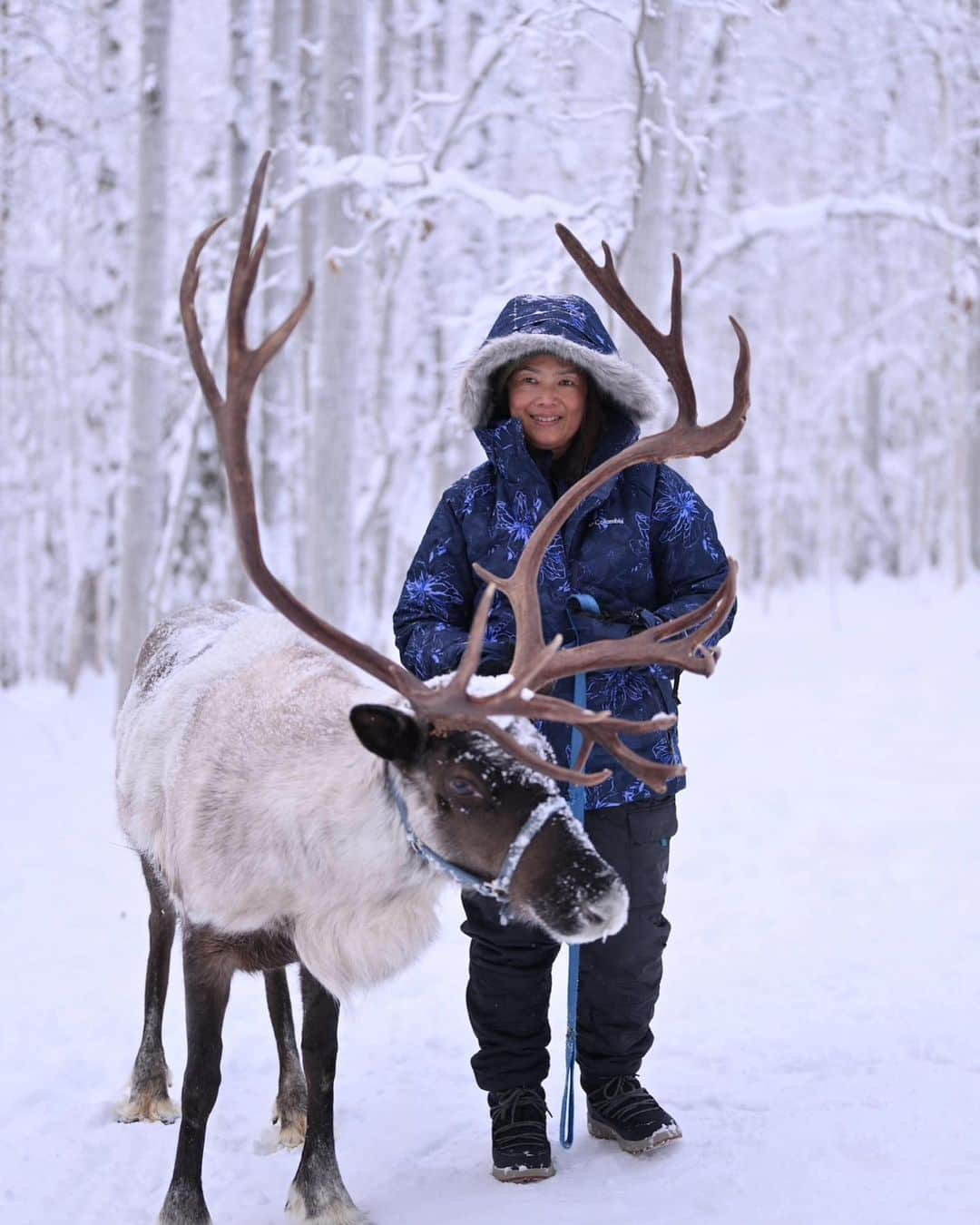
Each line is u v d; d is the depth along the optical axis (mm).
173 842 3043
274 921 2914
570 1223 2889
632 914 3193
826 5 14000
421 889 2811
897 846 6305
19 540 24000
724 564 3275
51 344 21656
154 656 3715
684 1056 3883
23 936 5402
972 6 15344
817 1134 3271
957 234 11094
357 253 9695
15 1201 3168
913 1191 2943
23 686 19094
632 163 10391
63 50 14547
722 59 14211
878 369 28172
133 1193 3207
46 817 7965
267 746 2906
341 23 10297
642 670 3199
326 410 10320
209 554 13930
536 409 3248
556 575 3154
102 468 15359
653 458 2875
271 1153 3443
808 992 4379
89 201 15086
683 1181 3066
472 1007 3254
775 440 27922
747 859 6266
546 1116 3225
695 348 23016
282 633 3348
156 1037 3689
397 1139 3430
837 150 19172
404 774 2682
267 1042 4176
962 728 9703
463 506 3277
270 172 11852
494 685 2756
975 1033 3912
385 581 17922
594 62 13219
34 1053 4121
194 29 16969
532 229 13648
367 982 2873
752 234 11219
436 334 16625
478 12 11766
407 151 15242
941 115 16188
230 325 2633
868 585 29906
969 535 31234
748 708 11711
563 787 3107
